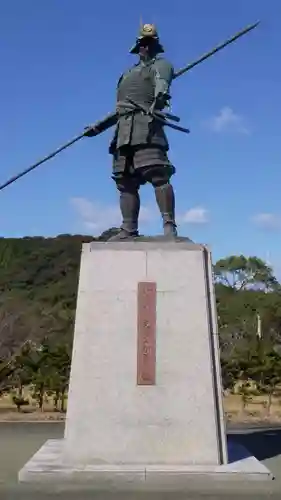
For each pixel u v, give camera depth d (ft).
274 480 28.09
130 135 34.63
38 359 82.69
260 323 130.00
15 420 65.16
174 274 32.01
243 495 26.25
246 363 82.69
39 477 28.07
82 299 31.73
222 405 30.73
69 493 26.55
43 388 77.30
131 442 29.78
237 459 31.22
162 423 29.99
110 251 32.40
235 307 150.41
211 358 30.94
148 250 32.42
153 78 35.12
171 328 31.17
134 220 35.53
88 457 29.66
